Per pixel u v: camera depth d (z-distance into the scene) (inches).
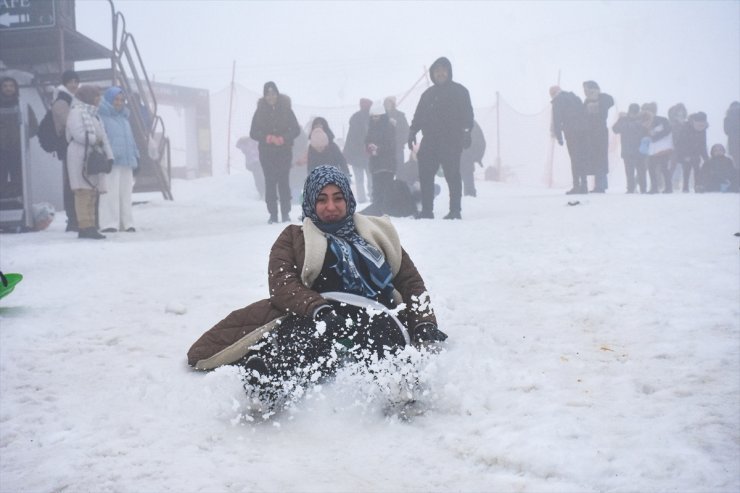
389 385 112.6
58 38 555.5
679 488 83.2
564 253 241.3
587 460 90.4
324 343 114.9
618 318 158.4
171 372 133.2
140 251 315.3
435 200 594.2
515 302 178.4
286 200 439.2
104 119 411.8
